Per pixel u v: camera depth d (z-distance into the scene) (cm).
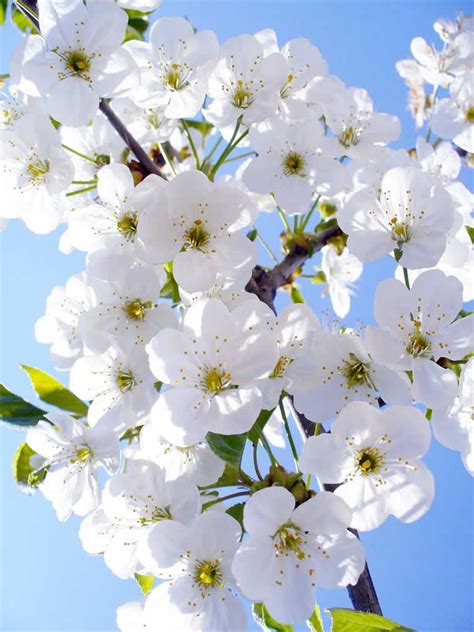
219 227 22
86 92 24
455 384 21
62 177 25
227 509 21
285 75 26
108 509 22
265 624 22
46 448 24
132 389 23
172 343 21
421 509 20
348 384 22
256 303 21
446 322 21
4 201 25
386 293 21
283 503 19
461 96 31
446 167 30
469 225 27
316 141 26
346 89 29
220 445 21
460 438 21
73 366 24
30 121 25
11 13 31
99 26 24
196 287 22
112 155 28
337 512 19
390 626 20
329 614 20
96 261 23
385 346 21
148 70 26
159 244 22
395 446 20
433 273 22
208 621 20
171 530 20
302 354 22
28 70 24
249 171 26
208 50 26
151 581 24
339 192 27
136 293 23
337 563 20
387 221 23
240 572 19
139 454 24
